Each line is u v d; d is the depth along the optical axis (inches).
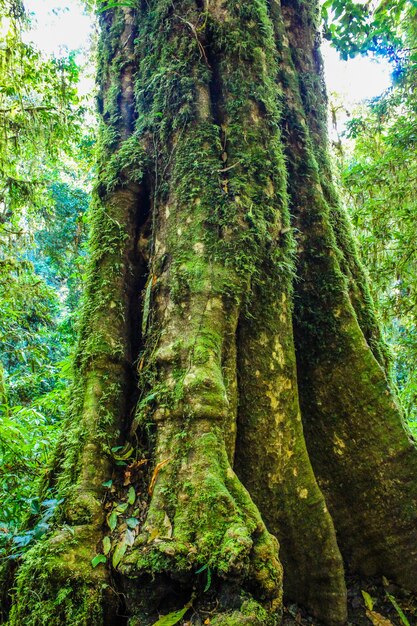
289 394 95.3
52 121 247.8
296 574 90.2
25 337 267.0
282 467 91.5
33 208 256.7
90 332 95.7
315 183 117.0
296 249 111.7
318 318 109.4
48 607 65.6
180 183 95.6
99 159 110.6
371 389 103.5
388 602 95.5
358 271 125.3
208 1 106.3
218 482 71.4
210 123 98.6
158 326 90.3
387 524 98.3
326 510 92.6
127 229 103.0
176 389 80.0
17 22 195.2
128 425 89.8
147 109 106.7
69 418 91.0
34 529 76.2
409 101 206.5
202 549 65.2
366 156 263.0
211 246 90.1
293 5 132.7
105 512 77.4
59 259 431.8
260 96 101.5
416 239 189.2
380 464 99.6
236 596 62.7
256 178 97.2
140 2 115.7
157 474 76.1
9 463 133.9
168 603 66.0
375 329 120.6
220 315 86.3
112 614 67.2
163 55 104.3
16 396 247.3
